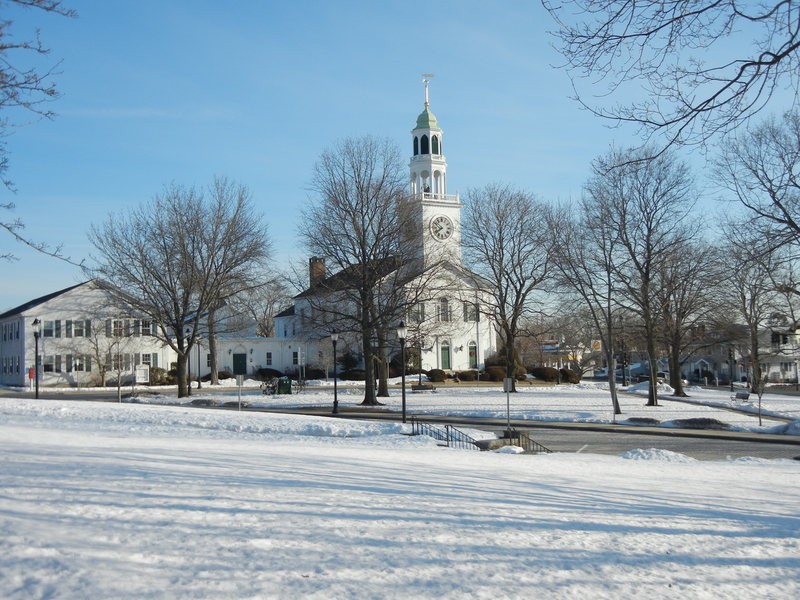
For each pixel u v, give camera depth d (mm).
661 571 6320
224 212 51312
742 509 10609
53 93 11203
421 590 5199
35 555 5246
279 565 5539
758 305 49344
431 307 56719
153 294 49094
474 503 9289
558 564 6285
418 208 45812
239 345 77062
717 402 47250
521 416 36250
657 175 43688
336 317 45312
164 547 5816
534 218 53094
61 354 65062
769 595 5820
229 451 15547
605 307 47312
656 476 15578
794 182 23438
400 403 44312
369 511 8102
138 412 30188
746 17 8406
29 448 13383
